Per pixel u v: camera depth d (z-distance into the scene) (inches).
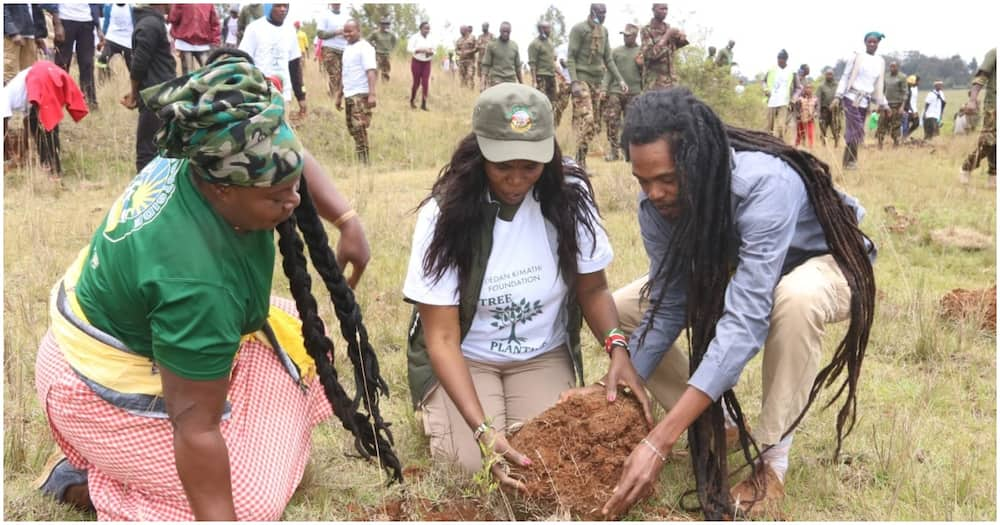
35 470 129.3
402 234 275.7
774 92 613.9
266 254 102.3
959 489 129.6
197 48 444.1
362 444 127.9
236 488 111.6
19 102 351.3
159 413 109.7
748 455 126.7
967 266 263.0
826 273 126.0
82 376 108.8
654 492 126.6
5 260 243.0
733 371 115.7
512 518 116.6
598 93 504.1
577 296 137.8
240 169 89.2
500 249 128.5
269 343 124.3
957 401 163.2
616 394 126.2
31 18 399.2
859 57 489.7
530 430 124.3
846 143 498.3
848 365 129.8
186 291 93.4
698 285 123.1
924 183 431.2
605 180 364.2
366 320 197.2
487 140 117.0
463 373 125.6
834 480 131.4
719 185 117.4
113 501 112.7
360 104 464.1
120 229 101.1
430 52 651.5
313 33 993.5
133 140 450.3
